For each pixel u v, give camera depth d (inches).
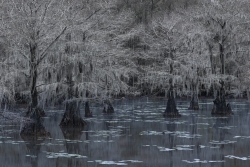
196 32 1457.9
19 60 1001.5
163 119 1353.3
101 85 1196.5
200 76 1513.3
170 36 1467.8
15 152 792.9
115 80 1261.1
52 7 1008.9
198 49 1488.7
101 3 1243.2
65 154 777.6
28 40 923.4
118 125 1192.2
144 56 1675.7
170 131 1066.7
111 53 1248.8
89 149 824.9
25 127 969.5
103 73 1204.5
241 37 1492.4
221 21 1469.0
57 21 985.5
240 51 1499.8
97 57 1173.7
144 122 1266.0
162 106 1943.9
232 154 781.3
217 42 1488.7
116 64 1332.4
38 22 927.7
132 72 1662.2
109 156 761.0
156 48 1583.4
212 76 1435.8
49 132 1005.8
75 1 1130.7
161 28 1544.0
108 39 1291.8
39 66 1032.8
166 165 690.8
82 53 1109.7
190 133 1032.2
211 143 890.1
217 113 1483.8
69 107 1146.7
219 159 737.0
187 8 1863.9
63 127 1137.4
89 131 1064.2
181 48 1508.4
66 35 1070.4
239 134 1017.5
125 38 1456.7
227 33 1472.7
